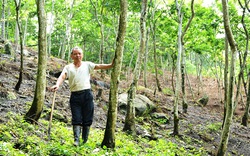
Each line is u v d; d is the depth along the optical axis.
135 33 26.66
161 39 23.16
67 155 5.32
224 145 8.71
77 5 24.05
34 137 6.09
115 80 6.43
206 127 14.52
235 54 8.44
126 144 7.81
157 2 20.16
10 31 33.41
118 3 18.67
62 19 27.67
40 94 7.52
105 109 12.38
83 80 5.96
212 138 13.00
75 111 5.95
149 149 8.04
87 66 6.10
